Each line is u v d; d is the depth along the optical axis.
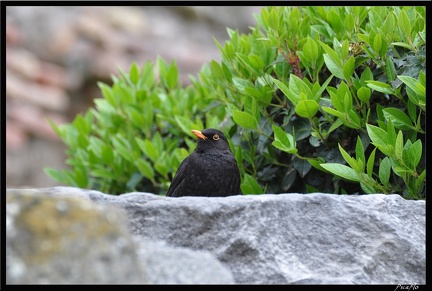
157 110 11.41
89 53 20.69
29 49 20.25
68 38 20.62
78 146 11.60
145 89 11.63
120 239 5.50
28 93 19.36
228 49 9.43
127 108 11.33
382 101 8.57
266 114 9.02
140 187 11.18
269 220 6.55
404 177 7.71
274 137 8.99
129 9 21.84
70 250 5.35
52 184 19.20
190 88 11.91
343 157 8.40
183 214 6.57
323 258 6.50
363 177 7.80
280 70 9.11
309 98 8.20
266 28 9.40
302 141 8.98
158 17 22.03
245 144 9.65
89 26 20.97
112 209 5.71
